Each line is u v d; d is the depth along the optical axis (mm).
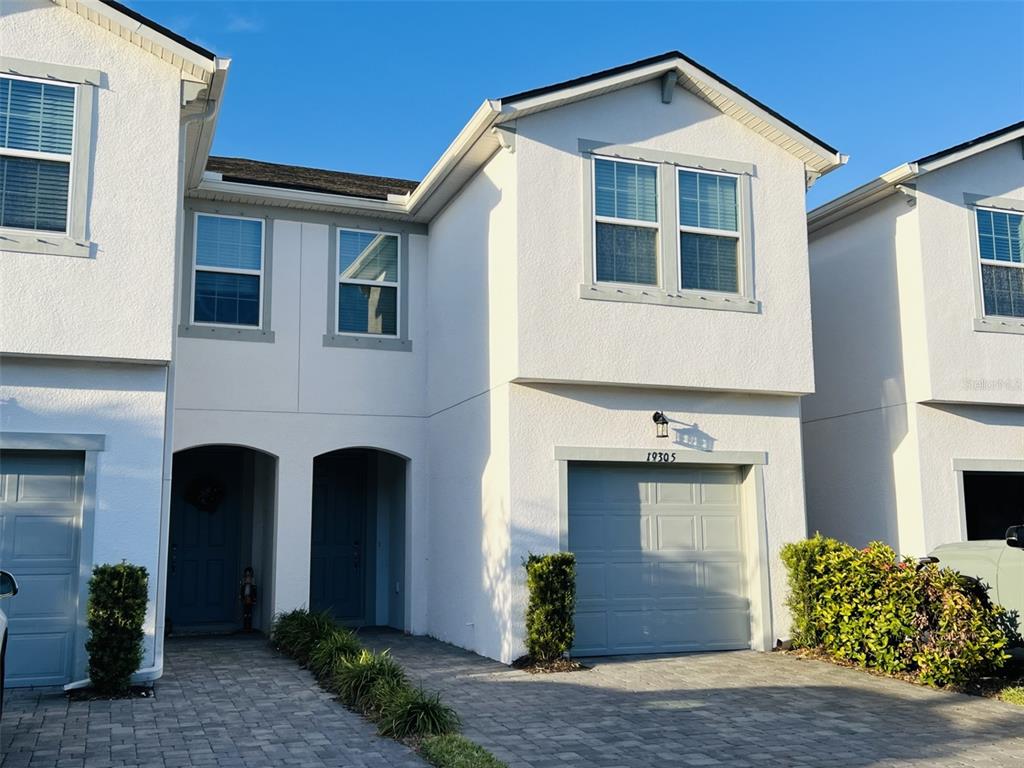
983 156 13914
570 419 11617
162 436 9789
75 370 9602
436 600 13617
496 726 8109
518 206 11289
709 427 12289
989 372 13406
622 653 11711
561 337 11273
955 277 13438
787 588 12344
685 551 12203
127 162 9797
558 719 8375
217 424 13367
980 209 13789
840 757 7250
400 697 7949
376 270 14602
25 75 9562
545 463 11430
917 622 10102
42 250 9391
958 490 13320
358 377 14195
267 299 13875
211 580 15273
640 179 12016
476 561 12188
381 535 15531
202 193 13570
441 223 14281
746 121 12555
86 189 9609
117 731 7699
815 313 15531
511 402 11367
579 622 11602
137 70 9961
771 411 12641
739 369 12102
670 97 12219
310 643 11141
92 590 9070
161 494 9766
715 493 12484
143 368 9805
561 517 11406
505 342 11430
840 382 14805
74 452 9688
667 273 11906
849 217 14766
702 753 7332
